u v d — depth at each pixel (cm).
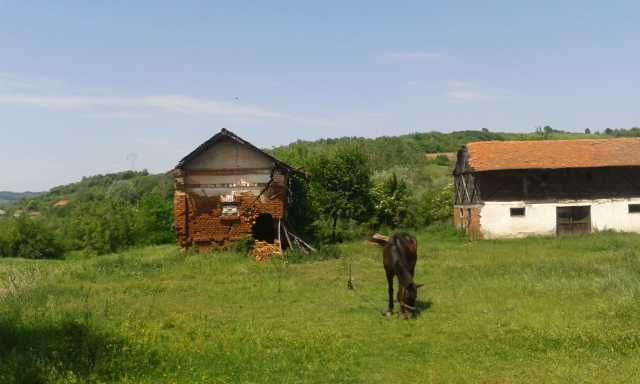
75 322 1098
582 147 4125
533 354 936
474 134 12781
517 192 3944
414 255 1377
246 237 2877
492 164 3869
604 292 1455
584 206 3997
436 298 1505
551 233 3941
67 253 5725
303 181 3381
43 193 13750
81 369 856
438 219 4734
